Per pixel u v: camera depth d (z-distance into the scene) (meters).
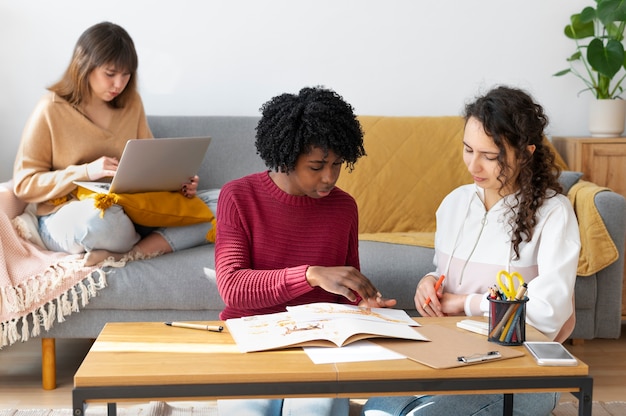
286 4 3.60
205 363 1.40
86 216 2.66
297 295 1.67
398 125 3.38
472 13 3.67
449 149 3.36
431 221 3.26
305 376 1.35
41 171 2.87
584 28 3.62
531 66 3.72
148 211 2.71
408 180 3.29
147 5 3.55
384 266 2.77
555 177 1.89
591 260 2.83
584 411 1.40
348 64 3.66
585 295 2.85
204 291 2.68
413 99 3.70
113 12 3.54
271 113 1.72
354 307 1.69
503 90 1.85
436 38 3.67
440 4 3.65
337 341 1.48
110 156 2.98
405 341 1.53
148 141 2.60
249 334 1.54
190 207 2.85
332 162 1.69
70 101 2.94
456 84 3.70
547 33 3.71
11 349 3.15
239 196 1.83
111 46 2.87
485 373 1.39
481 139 1.83
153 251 2.78
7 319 2.59
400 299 2.76
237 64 3.62
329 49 3.64
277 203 1.83
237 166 3.36
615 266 2.87
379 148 3.32
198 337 1.56
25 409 2.49
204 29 3.59
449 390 1.38
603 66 3.45
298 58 3.63
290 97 1.71
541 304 1.75
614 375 2.85
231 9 3.58
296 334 1.52
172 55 3.59
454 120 3.44
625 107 3.56
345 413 1.86
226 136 3.38
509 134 1.81
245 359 1.42
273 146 1.69
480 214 1.98
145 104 3.61
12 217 2.84
